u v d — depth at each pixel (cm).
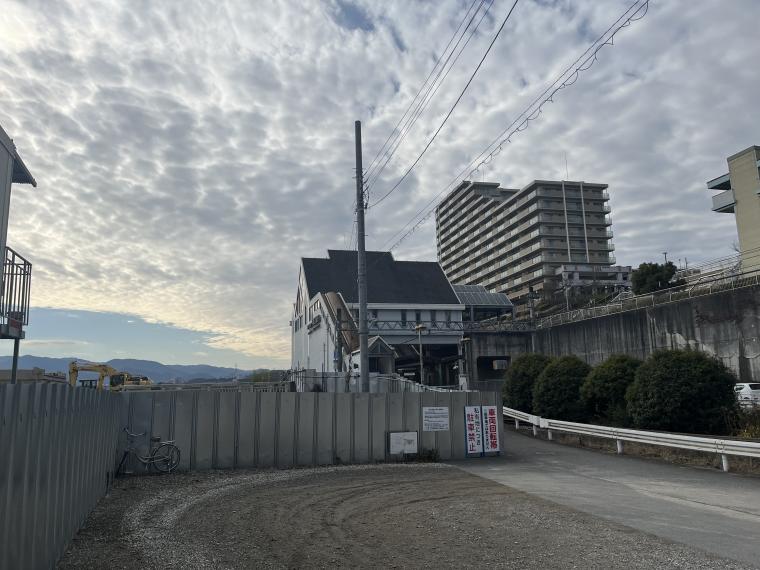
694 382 1888
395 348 5350
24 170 1371
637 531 857
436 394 1894
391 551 755
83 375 3409
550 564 693
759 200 4869
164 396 1598
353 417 1791
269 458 1678
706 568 671
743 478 1388
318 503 1102
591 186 11312
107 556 723
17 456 515
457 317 6300
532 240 11138
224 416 1648
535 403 2647
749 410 1956
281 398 1712
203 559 711
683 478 1405
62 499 719
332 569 677
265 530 873
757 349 2906
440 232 15512
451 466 1698
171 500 1134
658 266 5375
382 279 6600
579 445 2175
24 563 539
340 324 3912
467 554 739
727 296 3106
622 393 2288
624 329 3922
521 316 9919
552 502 1105
